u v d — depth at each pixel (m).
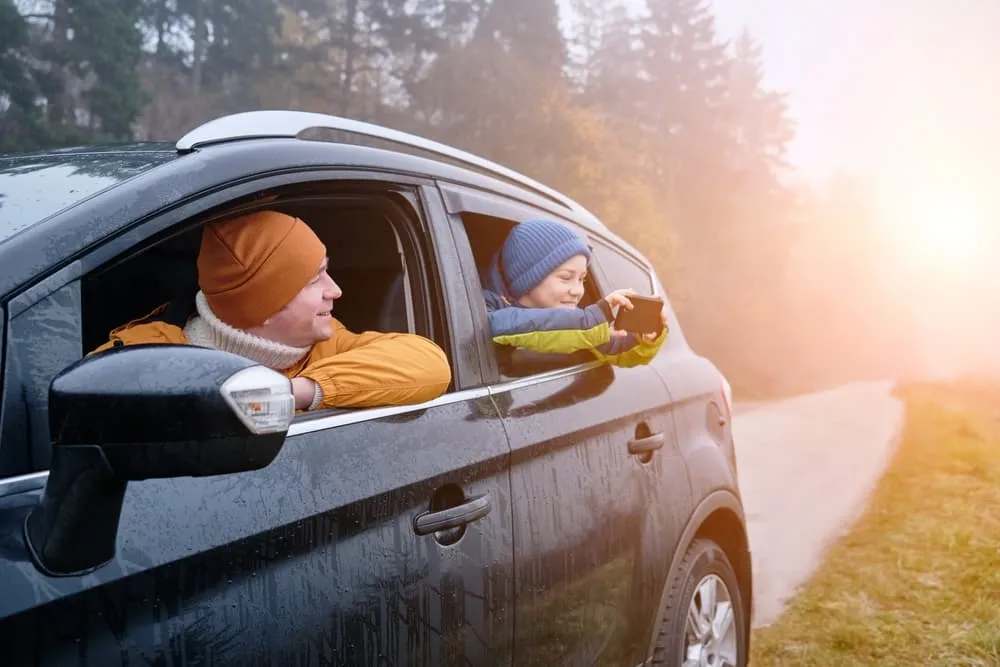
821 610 4.74
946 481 8.61
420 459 1.82
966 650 4.08
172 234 1.58
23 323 1.33
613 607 2.41
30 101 33.75
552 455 2.20
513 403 2.18
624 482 2.48
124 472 1.14
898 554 5.78
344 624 1.59
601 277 2.90
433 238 2.14
